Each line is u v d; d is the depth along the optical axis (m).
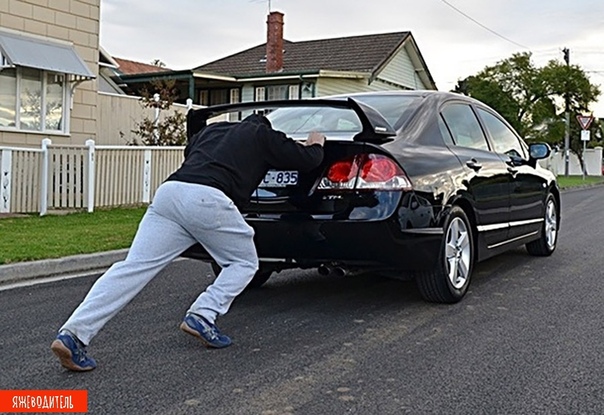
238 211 3.95
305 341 4.31
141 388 3.48
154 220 3.87
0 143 12.62
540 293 5.74
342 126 5.11
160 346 4.19
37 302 5.35
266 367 3.81
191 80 22.52
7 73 12.70
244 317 4.92
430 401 3.33
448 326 4.68
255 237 4.75
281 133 4.12
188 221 3.80
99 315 3.72
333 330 4.57
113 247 7.45
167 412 3.18
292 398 3.35
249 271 4.14
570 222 11.37
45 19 13.29
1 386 3.50
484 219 5.75
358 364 3.87
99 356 3.98
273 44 26.58
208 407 3.24
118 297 3.76
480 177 5.66
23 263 6.41
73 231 8.53
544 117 29.89
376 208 4.50
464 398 3.37
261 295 5.66
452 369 3.79
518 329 4.61
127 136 15.40
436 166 5.04
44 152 10.54
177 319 4.86
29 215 10.18
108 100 14.94
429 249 4.85
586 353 4.09
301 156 4.10
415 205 4.67
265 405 3.26
